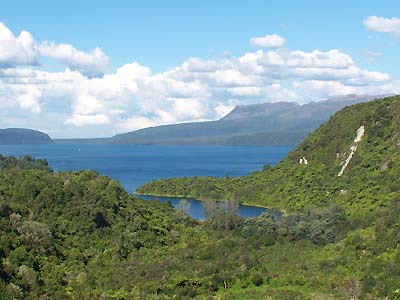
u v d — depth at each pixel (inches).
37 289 4146.2
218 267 5364.2
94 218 5930.1
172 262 5502.0
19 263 4512.8
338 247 5802.2
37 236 5073.8
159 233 6417.3
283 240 6481.3
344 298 4557.1
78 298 4175.7
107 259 5472.4
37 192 6023.6
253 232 6742.1
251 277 5132.9
